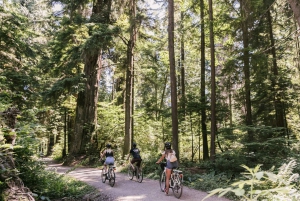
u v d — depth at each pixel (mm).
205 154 16922
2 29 14781
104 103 23469
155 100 22703
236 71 15344
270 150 10586
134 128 22250
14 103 13328
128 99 18000
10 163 4531
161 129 22484
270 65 15773
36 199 5488
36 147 6199
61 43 18875
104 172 11469
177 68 26219
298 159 8781
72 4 18125
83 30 18328
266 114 16688
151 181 11219
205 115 17047
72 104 25422
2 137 4422
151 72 21531
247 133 11781
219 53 19719
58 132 30984
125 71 20734
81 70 24031
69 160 19547
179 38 18562
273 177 1047
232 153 10711
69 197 6988
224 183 8898
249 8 13008
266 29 15867
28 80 14883
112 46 19344
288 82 14758
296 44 16172
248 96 14484
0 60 15148
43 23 21453
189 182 10188
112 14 19234
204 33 18078
